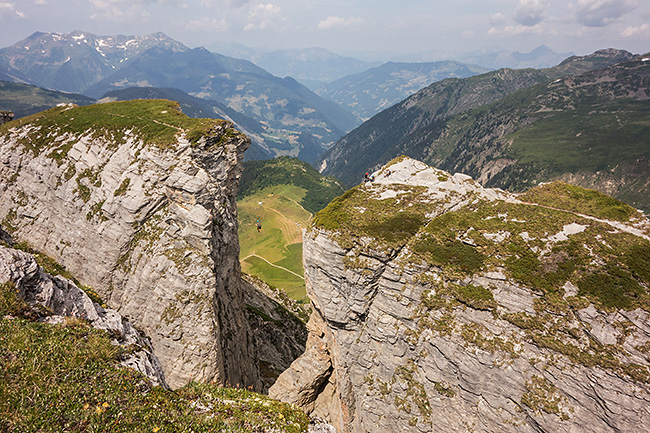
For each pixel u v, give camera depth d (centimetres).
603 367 2859
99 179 5819
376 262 3959
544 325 3178
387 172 5225
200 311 5006
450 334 3541
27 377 1659
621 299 2972
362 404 4197
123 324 2759
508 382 3241
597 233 3481
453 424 3550
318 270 4350
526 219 3878
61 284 2617
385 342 3984
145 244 5378
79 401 1700
